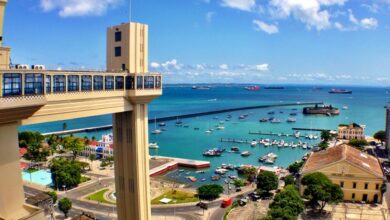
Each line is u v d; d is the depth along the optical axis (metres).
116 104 76.12
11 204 52.97
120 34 81.69
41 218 54.38
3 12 52.66
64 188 163.38
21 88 51.38
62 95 61.41
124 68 81.56
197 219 131.00
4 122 50.44
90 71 68.00
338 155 154.38
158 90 85.88
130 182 85.31
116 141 86.44
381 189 141.50
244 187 172.75
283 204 115.50
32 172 188.62
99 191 162.12
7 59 53.75
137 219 85.44
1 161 51.19
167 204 146.88
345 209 135.62
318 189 129.62
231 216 133.00
